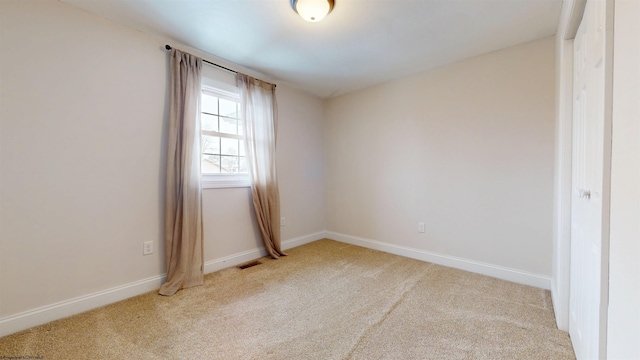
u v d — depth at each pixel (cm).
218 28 207
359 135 353
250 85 287
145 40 214
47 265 172
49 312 172
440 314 180
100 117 193
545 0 171
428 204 289
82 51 184
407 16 190
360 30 209
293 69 285
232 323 171
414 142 300
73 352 142
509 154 237
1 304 156
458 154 267
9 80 158
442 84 276
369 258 302
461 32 212
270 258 304
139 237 213
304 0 166
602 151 81
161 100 224
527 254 229
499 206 243
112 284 199
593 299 108
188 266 230
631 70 62
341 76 306
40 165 169
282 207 337
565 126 159
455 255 271
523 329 162
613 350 69
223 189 273
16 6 161
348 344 150
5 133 157
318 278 245
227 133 279
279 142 331
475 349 144
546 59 218
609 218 75
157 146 222
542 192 221
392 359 137
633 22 61
